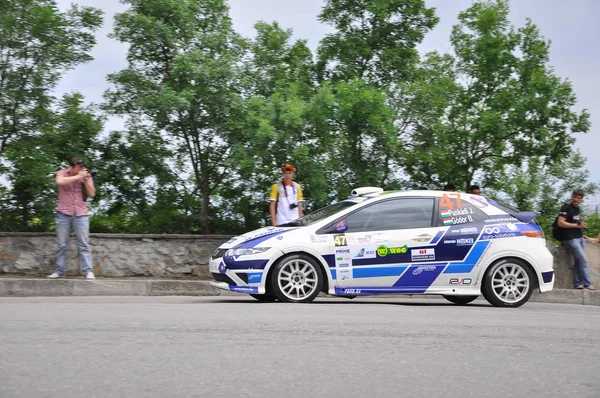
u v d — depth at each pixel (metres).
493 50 16.22
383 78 16.48
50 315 7.35
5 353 5.33
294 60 16.61
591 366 5.64
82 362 5.11
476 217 10.73
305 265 10.19
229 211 16.36
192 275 14.05
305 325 7.01
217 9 15.56
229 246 10.41
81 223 12.03
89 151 15.49
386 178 15.98
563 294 13.44
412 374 5.10
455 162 16.28
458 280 10.53
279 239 10.18
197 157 15.77
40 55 14.53
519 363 5.64
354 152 15.44
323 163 14.95
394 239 10.40
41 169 13.85
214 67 14.36
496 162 16.92
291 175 12.80
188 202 16.05
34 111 14.48
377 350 5.90
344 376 4.95
